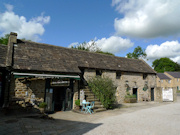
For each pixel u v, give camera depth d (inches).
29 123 272.2
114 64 701.9
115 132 242.8
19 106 382.3
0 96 368.5
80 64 557.0
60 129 259.4
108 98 510.9
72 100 495.5
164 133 244.2
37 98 415.5
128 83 711.1
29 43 525.0
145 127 277.9
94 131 246.8
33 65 413.4
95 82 523.5
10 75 376.8
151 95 815.7
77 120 342.6
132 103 672.4
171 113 431.2
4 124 250.4
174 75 2155.5
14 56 414.0
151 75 830.5
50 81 443.8
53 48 580.4
